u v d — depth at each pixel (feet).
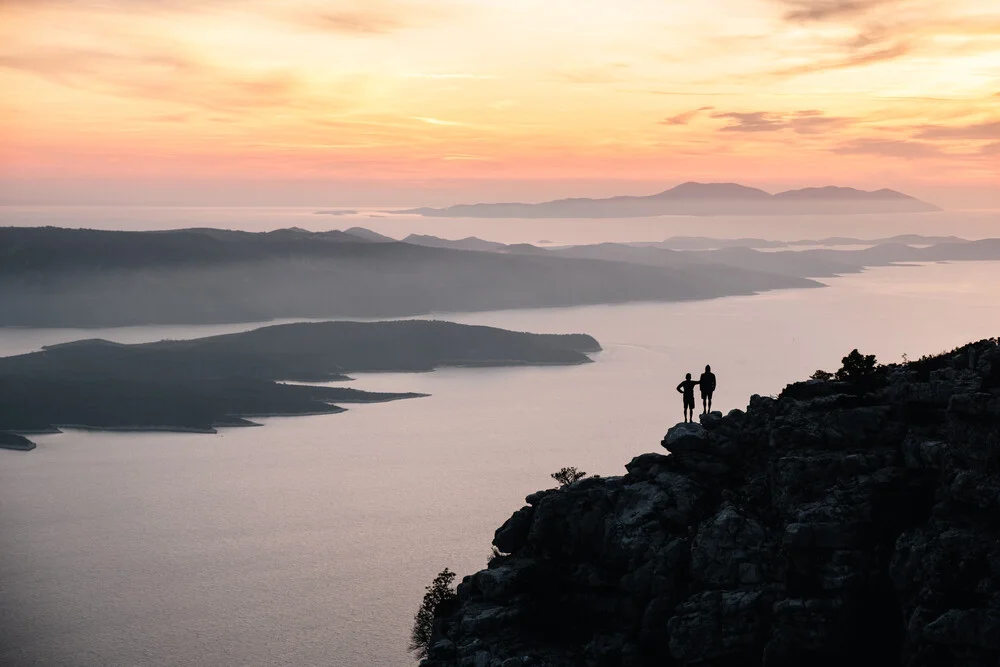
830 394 196.95
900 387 186.19
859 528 165.27
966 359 186.80
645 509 186.80
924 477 169.17
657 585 177.06
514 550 203.00
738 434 196.85
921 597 152.25
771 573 169.99
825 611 160.35
